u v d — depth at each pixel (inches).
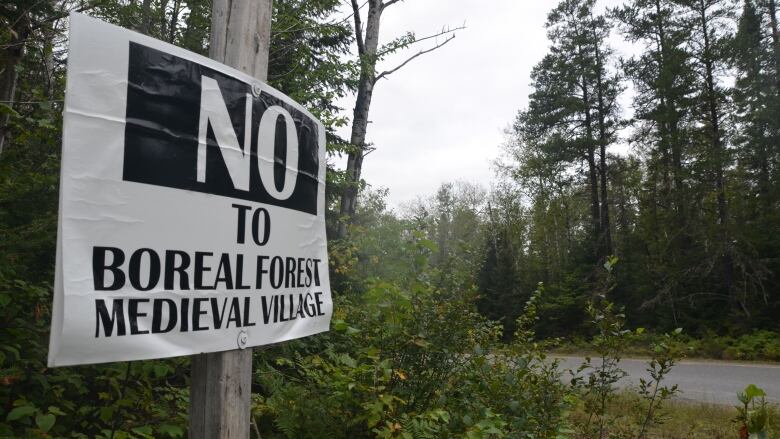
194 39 287.1
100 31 64.1
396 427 118.8
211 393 79.5
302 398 140.7
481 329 174.2
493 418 139.9
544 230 1508.4
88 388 133.3
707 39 991.6
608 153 1331.2
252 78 86.0
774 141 917.2
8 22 166.1
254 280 84.4
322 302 106.2
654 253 1051.3
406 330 146.6
